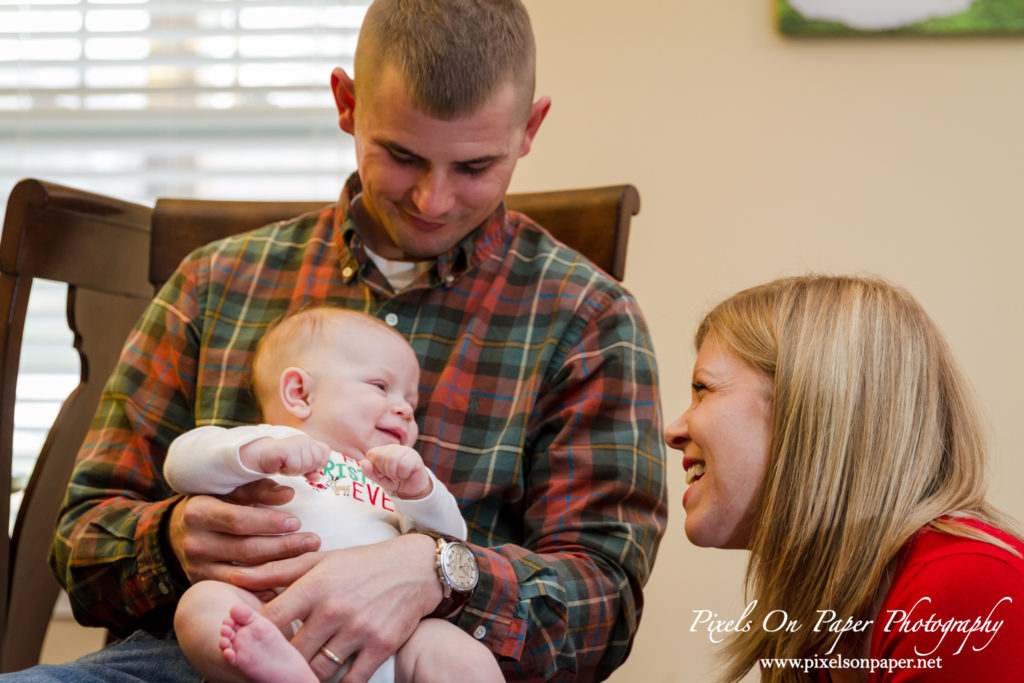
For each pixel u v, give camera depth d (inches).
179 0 87.0
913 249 77.8
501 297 54.4
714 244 79.3
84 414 69.8
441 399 51.7
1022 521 75.0
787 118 79.0
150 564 46.8
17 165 87.9
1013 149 77.3
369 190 51.3
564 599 45.8
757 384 44.0
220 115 86.6
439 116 46.9
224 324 55.6
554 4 80.8
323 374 48.5
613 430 51.3
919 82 78.0
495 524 51.2
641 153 80.0
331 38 85.6
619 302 54.0
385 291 54.6
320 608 39.4
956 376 43.1
